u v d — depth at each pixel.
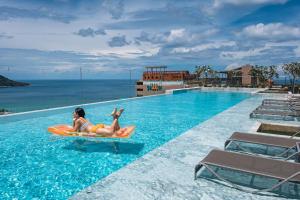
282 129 8.71
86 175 5.10
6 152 6.60
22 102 93.81
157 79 57.16
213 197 3.77
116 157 6.16
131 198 3.68
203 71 54.94
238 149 6.09
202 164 4.15
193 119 12.20
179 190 3.95
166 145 6.34
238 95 26.89
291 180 3.54
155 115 13.35
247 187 4.09
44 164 5.71
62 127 6.75
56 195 4.28
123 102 18.70
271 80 44.72
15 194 4.32
